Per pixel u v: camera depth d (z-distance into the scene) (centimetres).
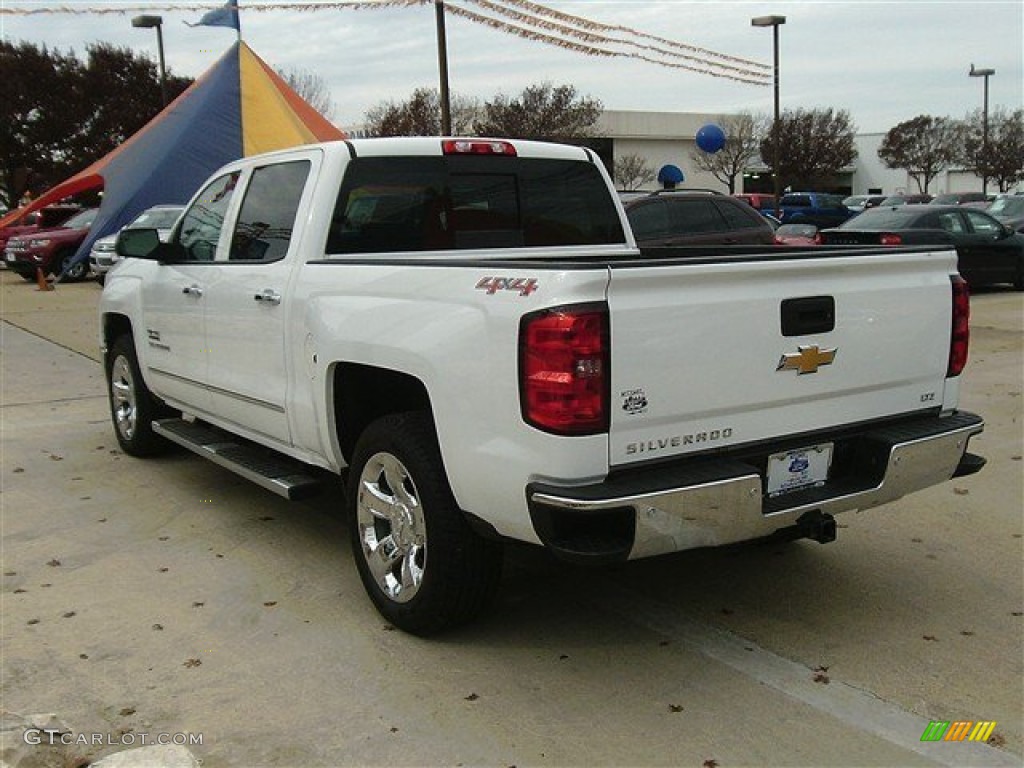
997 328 1203
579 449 312
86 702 346
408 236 465
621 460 320
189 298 536
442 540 367
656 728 324
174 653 383
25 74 3841
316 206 441
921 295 391
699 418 335
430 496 366
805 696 344
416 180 466
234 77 1227
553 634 395
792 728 324
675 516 319
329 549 497
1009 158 5372
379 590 404
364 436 400
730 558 477
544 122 3353
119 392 683
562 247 512
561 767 304
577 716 333
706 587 442
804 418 363
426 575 374
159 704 345
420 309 361
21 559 487
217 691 353
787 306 350
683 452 334
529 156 503
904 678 356
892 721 327
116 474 640
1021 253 1584
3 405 871
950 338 405
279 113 1216
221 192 535
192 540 512
